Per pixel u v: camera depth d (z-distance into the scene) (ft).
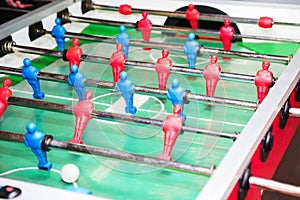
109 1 7.35
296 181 6.07
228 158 3.37
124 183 3.92
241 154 3.42
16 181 3.28
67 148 3.88
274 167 4.72
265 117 3.91
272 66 5.92
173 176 3.96
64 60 5.72
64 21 6.73
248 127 3.77
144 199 3.74
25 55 6.14
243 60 6.17
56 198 3.14
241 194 3.47
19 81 5.74
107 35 6.82
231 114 4.94
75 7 6.95
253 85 5.50
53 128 4.78
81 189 3.74
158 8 7.19
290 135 5.21
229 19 6.30
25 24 6.10
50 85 5.60
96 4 7.14
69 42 6.67
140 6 7.25
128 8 6.92
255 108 4.50
